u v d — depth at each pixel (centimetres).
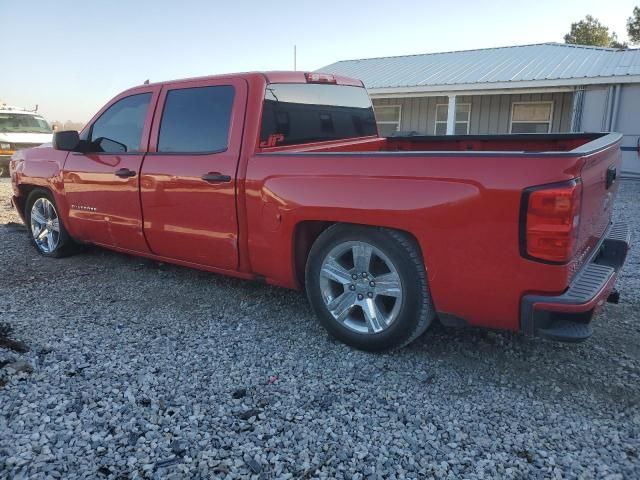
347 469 239
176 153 425
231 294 459
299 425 271
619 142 364
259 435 262
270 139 394
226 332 381
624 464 240
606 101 1396
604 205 340
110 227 489
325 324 362
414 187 301
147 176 440
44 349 347
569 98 1538
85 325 391
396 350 351
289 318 407
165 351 350
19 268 537
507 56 1817
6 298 447
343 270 347
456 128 1716
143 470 236
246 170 375
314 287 361
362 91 522
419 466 241
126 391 299
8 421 268
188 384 309
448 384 311
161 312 419
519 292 280
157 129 441
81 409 281
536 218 266
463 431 266
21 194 598
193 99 419
